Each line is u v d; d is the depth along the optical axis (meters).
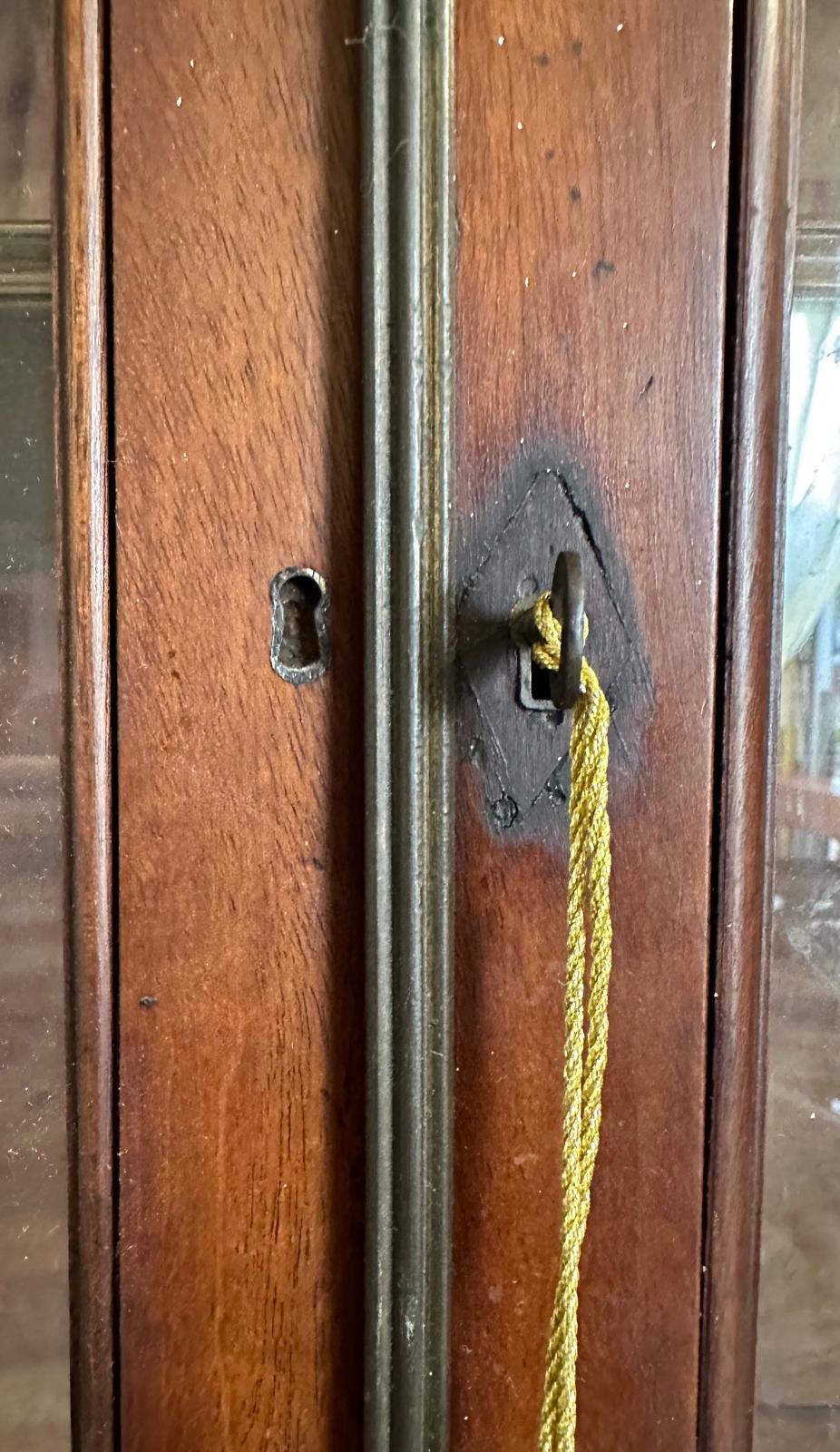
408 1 0.45
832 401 0.53
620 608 0.49
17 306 0.50
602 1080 0.45
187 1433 0.51
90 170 0.47
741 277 0.48
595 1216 0.51
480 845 0.49
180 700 0.49
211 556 0.48
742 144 0.48
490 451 0.48
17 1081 0.54
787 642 0.53
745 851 0.50
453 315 0.47
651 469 0.49
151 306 0.47
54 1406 0.54
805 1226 0.56
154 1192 0.50
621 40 0.48
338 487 0.48
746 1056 0.51
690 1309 0.51
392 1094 0.48
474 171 0.48
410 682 0.46
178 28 0.47
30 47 0.50
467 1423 0.50
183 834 0.49
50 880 0.52
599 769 0.42
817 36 0.51
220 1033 0.50
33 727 0.52
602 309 0.48
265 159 0.47
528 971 0.49
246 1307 0.50
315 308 0.48
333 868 0.49
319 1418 0.51
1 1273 0.54
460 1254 0.50
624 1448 0.52
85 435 0.47
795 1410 0.57
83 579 0.48
